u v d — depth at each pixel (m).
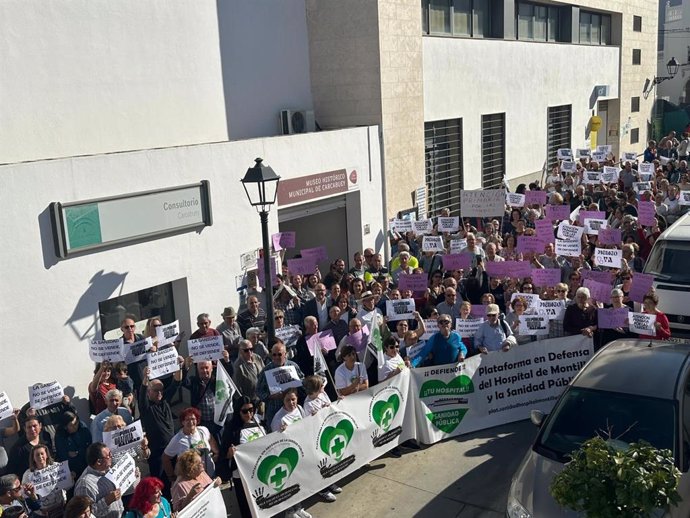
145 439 7.69
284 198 13.73
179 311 11.90
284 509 8.20
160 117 12.77
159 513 6.54
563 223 13.91
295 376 8.72
